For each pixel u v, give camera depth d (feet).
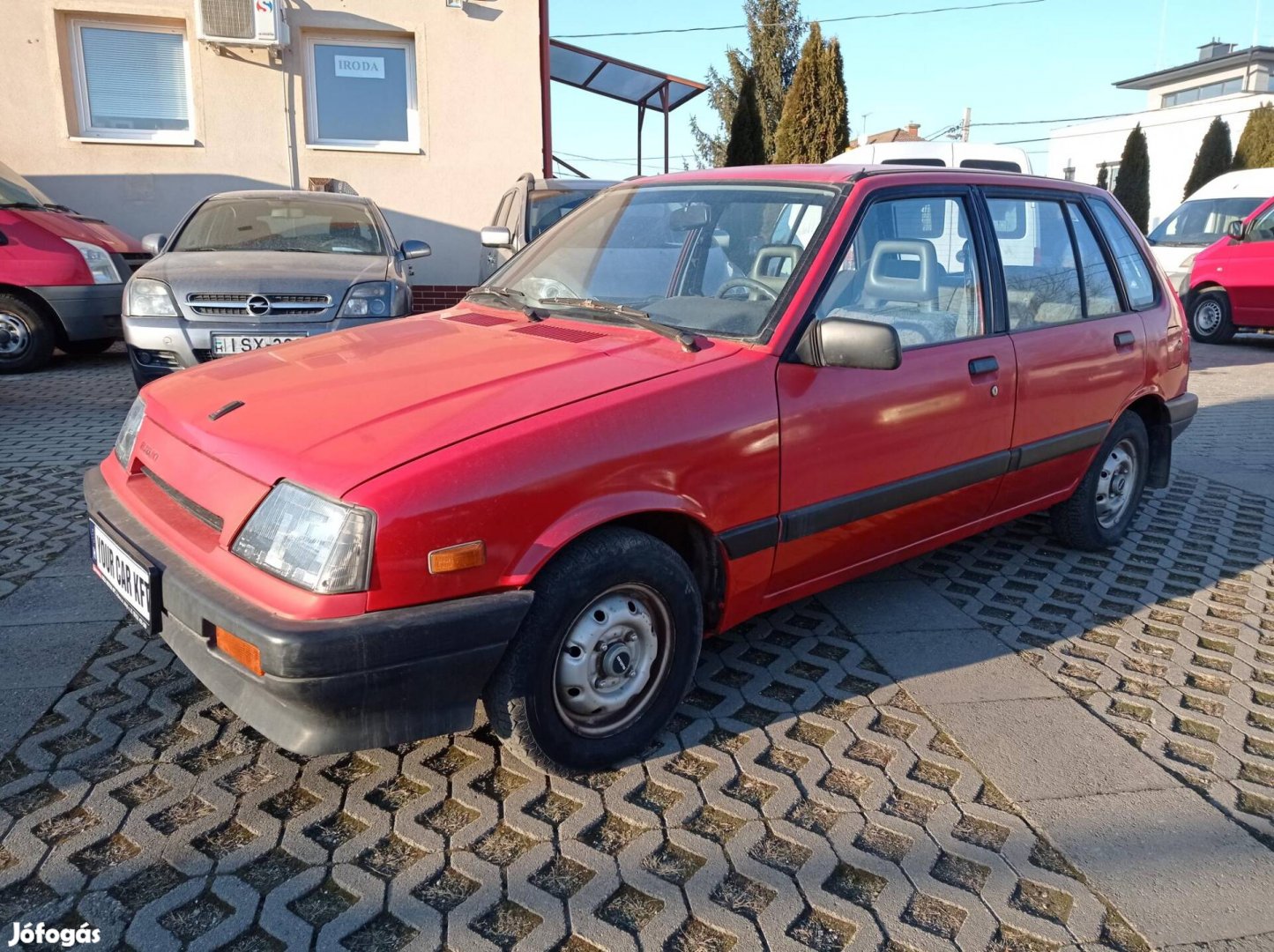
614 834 8.41
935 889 7.88
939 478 11.66
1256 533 17.07
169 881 7.64
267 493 7.91
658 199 12.78
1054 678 11.46
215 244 24.76
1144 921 7.61
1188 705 10.98
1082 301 14.26
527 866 7.97
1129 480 15.84
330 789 8.87
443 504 7.58
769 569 10.17
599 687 8.98
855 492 10.72
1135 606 13.71
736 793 9.04
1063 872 8.14
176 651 8.43
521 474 7.98
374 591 7.40
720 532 9.48
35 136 34.37
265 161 36.19
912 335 11.44
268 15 34.06
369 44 36.70
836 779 9.30
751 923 7.44
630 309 11.03
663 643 9.37
